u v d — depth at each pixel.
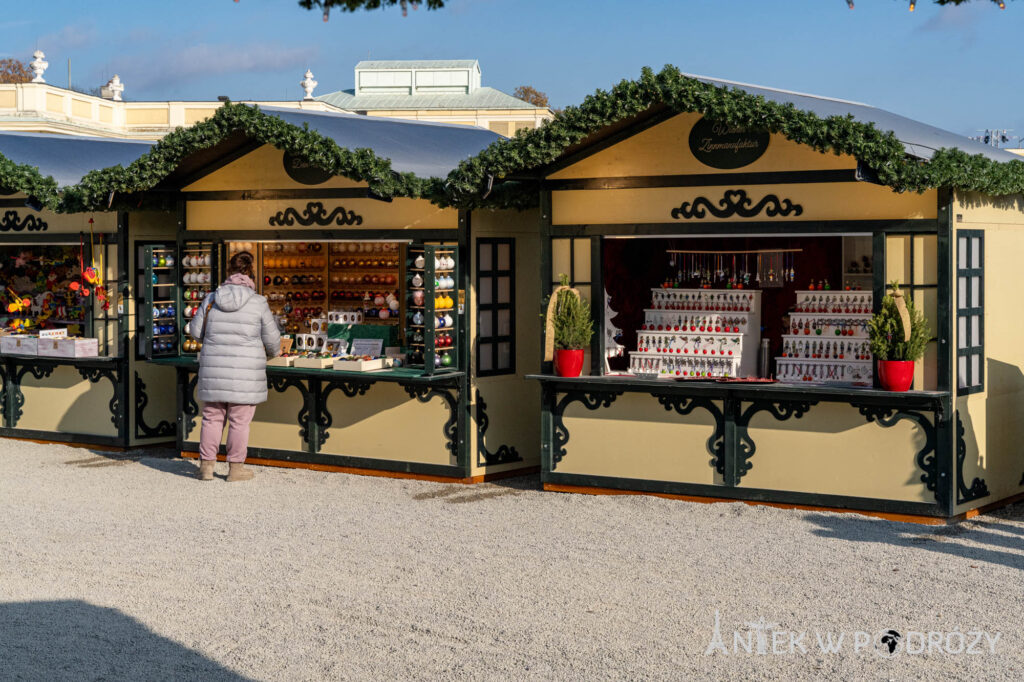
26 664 5.53
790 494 8.84
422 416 10.29
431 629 6.04
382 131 11.38
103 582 6.96
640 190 9.29
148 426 12.26
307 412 10.81
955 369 8.39
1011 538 8.02
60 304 13.33
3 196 12.48
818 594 6.63
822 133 8.05
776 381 9.10
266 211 10.95
